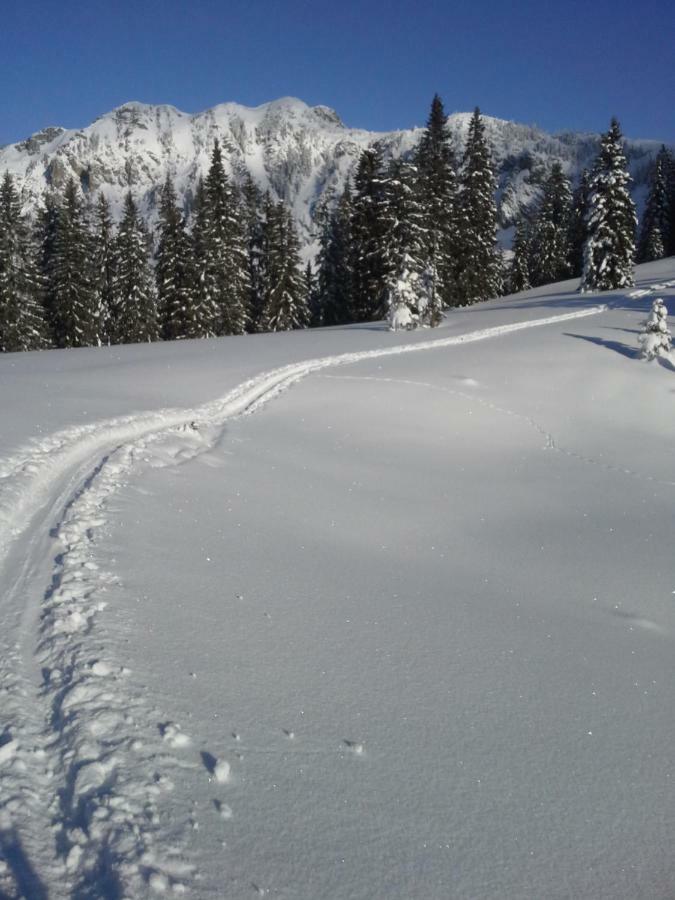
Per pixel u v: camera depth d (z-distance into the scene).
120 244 44.59
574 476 13.75
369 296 44.44
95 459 9.71
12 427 10.41
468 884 3.21
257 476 10.82
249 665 4.89
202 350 24.89
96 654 4.52
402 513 10.29
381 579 7.30
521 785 4.05
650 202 67.50
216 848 3.11
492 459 14.44
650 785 4.26
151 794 3.34
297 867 3.11
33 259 41.47
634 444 16.17
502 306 41.31
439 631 6.12
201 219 45.38
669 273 44.22
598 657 6.13
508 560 8.87
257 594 6.21
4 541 6.49
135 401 14.24
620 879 3.42
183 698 4.27
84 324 43.19
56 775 3.45
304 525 8.83
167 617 5.38
